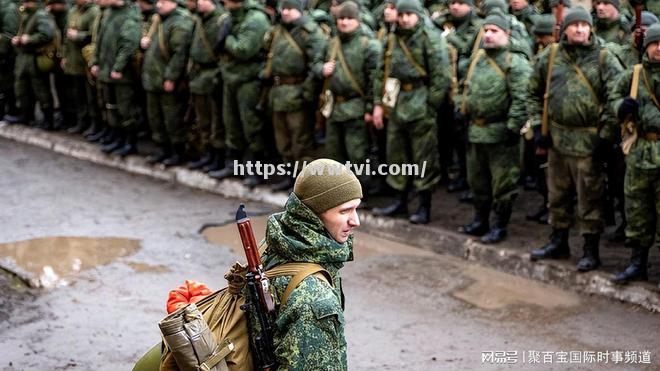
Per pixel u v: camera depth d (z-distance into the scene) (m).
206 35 10.18
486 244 8.25
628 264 7.68
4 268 8.09
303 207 3.40
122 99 11.39
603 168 7.39
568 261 7.77
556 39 8.02
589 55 7.16
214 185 10.62
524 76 7.82
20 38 12.70
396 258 8.39
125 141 12.00
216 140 10.61
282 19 9.39
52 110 13.12
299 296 3.29
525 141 8.85
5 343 6.66
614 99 6.91
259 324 3.37
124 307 7.32
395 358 6.39
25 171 11.49
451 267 8.13
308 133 9.69
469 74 8.10
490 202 8.38
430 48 8.34
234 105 10.21
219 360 3.33
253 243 3.37
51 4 12.73
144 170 11.41
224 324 3.43
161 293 7.61
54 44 12.77
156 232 9.16
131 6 11.27
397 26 8.46
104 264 8.25
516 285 7.68
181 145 11.17
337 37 9.05
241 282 3.47
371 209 9.43
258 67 9.97
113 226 9.33
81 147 12.23
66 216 9.64
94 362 6.39
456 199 9.79
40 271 8.01
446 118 9.62
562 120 7.32
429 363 6.31
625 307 7.14
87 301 7.43
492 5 8.39
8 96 13.55
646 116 6.74
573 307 7.19
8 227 9.25
